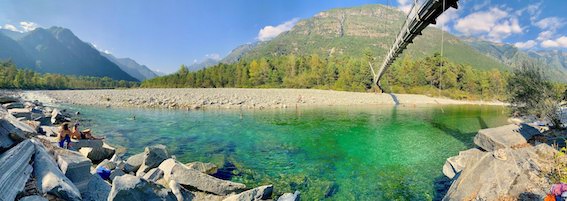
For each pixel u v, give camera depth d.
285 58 112.25
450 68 85.81
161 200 7.21
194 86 102.44
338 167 13.65
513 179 7.73
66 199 6.11
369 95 62.50
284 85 92.06
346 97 56.84
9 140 7.40
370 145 18.22
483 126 26.67
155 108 35.31
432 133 22.75
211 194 9.70
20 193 5.62
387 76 82.62
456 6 14.16
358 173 12.82
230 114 31.52
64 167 7.29
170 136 19.39
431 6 15.17
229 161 14.19
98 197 7.25
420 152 16.59
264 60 106.69
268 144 17.97
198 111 33.47
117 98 43.44
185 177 9.83
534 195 7.05
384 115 34.47
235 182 11.27
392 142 19.22
